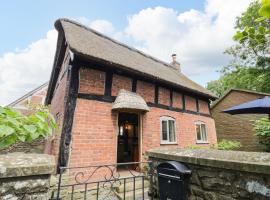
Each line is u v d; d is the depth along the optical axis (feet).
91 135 18.76
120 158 28.02
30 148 34.91
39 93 58.85
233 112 17.49
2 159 6.10
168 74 33.96
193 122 32.12
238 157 6.63
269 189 5.52
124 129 29.45
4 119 4.17
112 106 20.99
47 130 4.85
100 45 25.64
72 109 18.21
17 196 5.56
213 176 7.27
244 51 51.80
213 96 36.32
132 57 30.25
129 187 18.02
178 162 8.57
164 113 27.02
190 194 8.02
